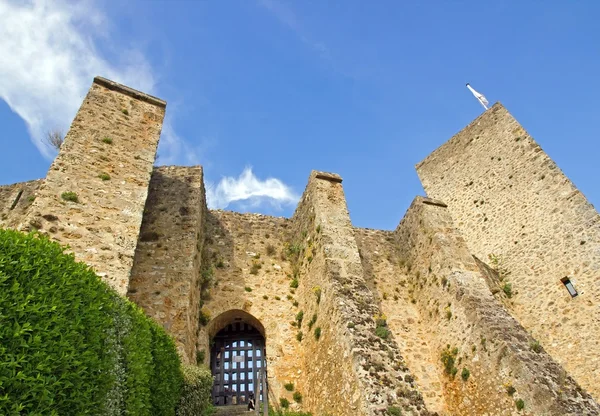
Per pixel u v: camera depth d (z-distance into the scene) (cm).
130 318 606
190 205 1323
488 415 979
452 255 1289
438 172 2041
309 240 1350
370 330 979
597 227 1332
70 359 413
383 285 1405
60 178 945
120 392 518
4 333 370
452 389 1097
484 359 1036
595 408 857
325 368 1031
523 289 1457
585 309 1270
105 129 1120
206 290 1304
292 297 1360
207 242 1453
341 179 1446
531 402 897
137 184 1048
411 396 857
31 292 416
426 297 1316
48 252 481
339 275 1120
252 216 1609
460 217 1828
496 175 1745
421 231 1432
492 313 1103
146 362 614
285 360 1194
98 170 1016
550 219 1470
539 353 991
